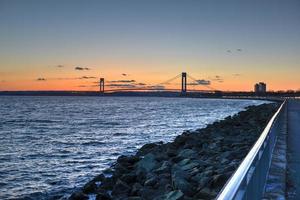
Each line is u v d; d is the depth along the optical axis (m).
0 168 23.14
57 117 79.81
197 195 9.77
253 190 4.95
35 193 17.16
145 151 22.77
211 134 27.77
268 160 8.27
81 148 32.16
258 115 42.81
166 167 14.51
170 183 12.09
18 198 16.30
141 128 51.59
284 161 9.56
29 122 65.50
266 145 7.60
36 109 127.12
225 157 14.65
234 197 3.17
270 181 7.51
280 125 19.22
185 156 16.98
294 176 8.69
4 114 92.62
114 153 29.14
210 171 11.38
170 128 51.25
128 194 12.89
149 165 16.14
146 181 12.93
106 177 16.84
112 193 13.35
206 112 96.44
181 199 9.31
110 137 40.75
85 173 21.38
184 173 11.84
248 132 25.19
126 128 51.81
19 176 20.77
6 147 33.34
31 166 23.80
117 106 160.50
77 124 60.06
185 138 25.09
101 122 64.12
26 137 41.66
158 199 9.75
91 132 46.78
